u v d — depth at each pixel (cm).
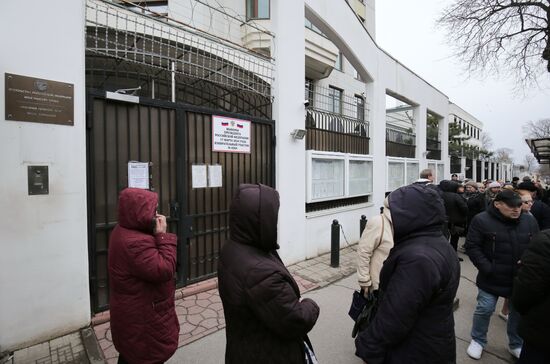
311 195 580
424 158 1095
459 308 389
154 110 371
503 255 272
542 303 186
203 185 416
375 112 813
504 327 342
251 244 143
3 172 258
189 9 743
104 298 335
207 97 518
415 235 157
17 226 264
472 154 2331
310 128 614
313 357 160
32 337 274
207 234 425
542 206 460
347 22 683
